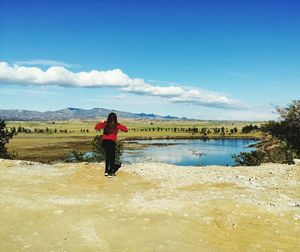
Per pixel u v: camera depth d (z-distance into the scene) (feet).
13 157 107.45
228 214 33.35
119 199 37.93
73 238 27.66
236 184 46.65
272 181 48.65
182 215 32.89
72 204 35.88
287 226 30.94
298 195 40.65
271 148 112.47
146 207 35.04
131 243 26.71
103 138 49.96
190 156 310.04
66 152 312.71
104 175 50.01
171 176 50.88
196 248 26.13
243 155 113.80
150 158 288.30
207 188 44.21
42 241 27.20
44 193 40.16
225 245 27.07
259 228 30.48
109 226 29.99
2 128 105.81
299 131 101.35
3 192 40.37
